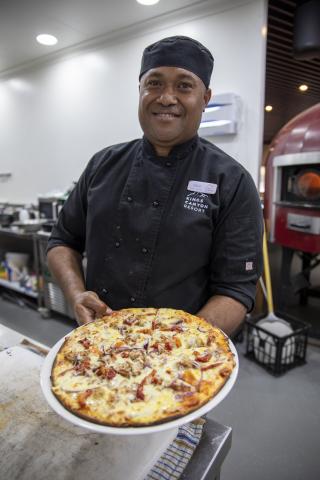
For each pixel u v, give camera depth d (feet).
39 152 12.22
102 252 3.24
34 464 1.93
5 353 2.87
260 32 7.11
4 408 2.30
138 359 2.26
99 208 3.26
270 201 7.96
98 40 9.52
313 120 6.70
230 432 2.32
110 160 3.42
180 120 2.82
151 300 3.07
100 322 2.68
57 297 9.62
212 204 2.91
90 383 2.02
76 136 10.96
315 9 7.30
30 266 11.75
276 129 21.93
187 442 2.17
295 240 7.39
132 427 1.68
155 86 2.80
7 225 10.87
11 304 11.25
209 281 3.21
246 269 2.85
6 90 12.80
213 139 8.18
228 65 7.69
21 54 10.72
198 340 2.42
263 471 4.80
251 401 6.24
